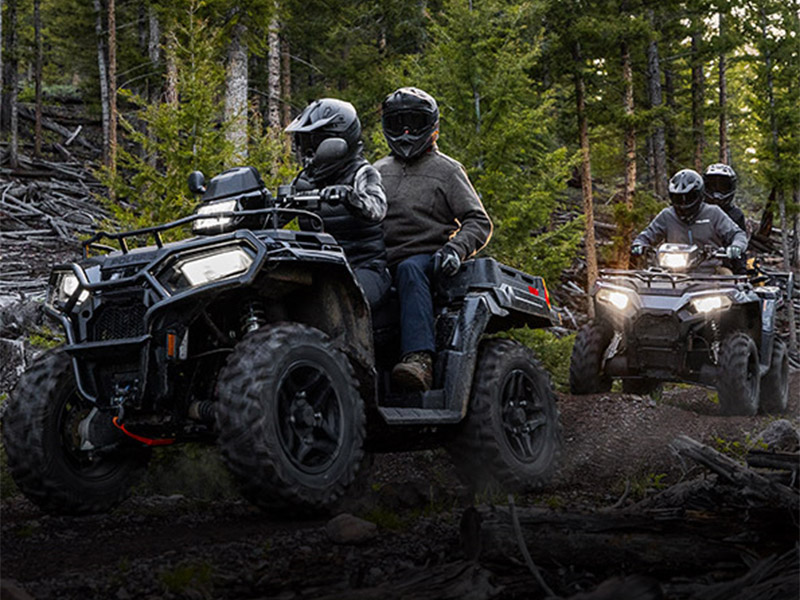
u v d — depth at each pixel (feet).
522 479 16.25
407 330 15.85
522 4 40.34
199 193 15.81
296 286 13.98
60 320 13.32
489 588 8.79
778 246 108.68
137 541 11.30
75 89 138.31
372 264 16.17
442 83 38.65
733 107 124.36
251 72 89.25
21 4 107.04
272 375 12.22
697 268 31.89
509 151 37.70
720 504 12.16
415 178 17.61
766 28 92.73
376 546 10.70
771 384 31.89
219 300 13.66
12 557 10.36
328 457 12.86
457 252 16.53
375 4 75.36
